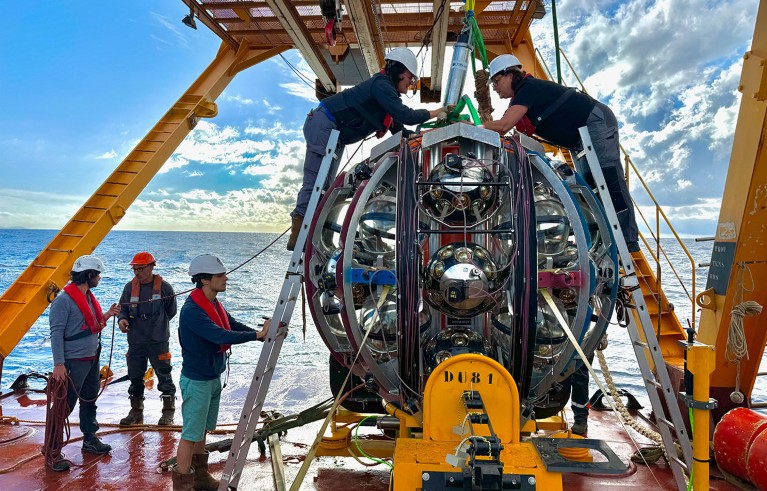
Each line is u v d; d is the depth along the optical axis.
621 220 4.28
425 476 2.67
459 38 4.39
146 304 6.00
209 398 4.35
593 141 4.21
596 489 4.45
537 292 3.32
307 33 7.67
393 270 3.42
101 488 4.55
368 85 4.30
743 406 5.48
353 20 6.72
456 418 3.02
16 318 6.65
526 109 4.10
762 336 5.30
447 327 3.47
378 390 3.73
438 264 3.27
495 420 3.01
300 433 5.76
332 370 4.46
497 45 9.14
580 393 5.54
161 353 6.06
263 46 9.41
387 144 3.84
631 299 4.11
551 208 3.54
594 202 3.88
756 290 5.14
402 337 3.27
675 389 5.83
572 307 3.50
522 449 2.91
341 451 4.80
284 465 4.93
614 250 3.85
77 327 5.20
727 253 5.23
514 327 3.22
